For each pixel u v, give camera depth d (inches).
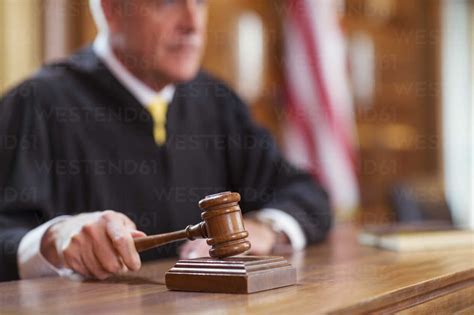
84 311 40.5
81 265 57.4
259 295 44.6
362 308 40.9
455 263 62.8
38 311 41.0
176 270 49.1
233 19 192.1
